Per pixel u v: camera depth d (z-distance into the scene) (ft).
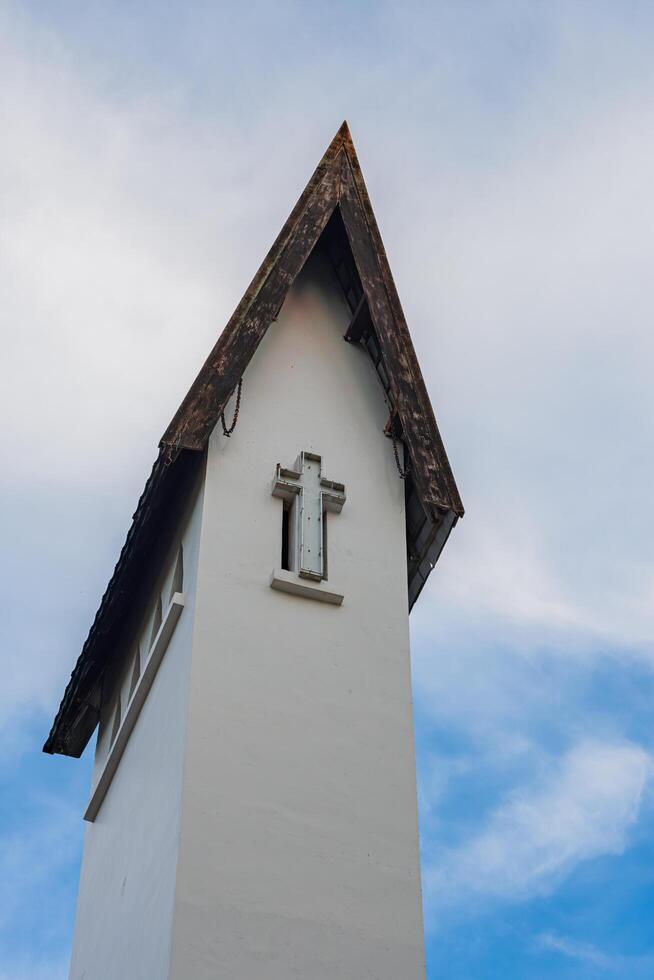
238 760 61.16
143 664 74.54
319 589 67.51
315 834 60.13
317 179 79.05
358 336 79.36
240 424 73.10
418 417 74.54
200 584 66.18
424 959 58.03
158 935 57.82
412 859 60.80
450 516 71.92
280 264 75.41
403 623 68.74
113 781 76.13
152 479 69.97
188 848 58.03
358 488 73.20
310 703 64.08
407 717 65.31
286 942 56.75
